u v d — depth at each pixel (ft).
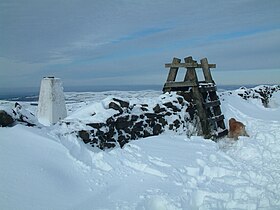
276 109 46.52
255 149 23.90
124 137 24.08
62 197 14.62
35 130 19.12
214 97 34.40
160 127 27.50
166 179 17.81
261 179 18.40
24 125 19.44
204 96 33.60
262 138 26.78
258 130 32.17
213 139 29.78
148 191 16.19
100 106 23.99
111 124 23.13
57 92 23.07
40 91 23.20
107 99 24.77
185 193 16.19
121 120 24.03
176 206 14.84
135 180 17.56
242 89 51.03
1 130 18.30
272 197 15.99
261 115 41.96
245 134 30.83
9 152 16.55
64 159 17.51
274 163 21.29
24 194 14.05
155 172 18.48
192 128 30.42
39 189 14.62
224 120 36.58
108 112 23.53
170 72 33.50
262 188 16.92
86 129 20.90
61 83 23.53
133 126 25.04
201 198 16.33
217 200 15.62
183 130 29.37
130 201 15.07
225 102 42.32
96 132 21.53
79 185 16.02
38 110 23.34
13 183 14.48
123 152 20.74
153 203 15.38
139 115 25.85
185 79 33.55
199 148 23.89
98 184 16.49
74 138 19.66
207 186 17.34
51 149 17.84
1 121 18.92
